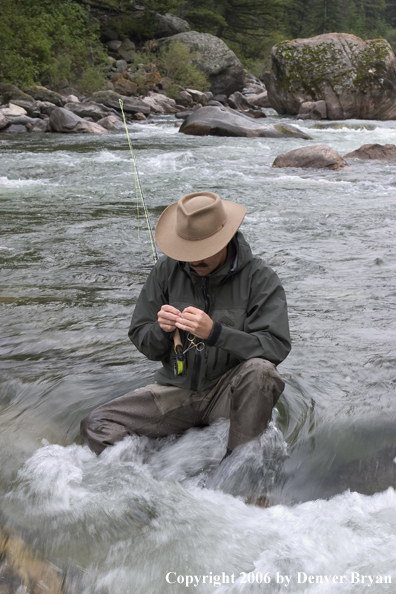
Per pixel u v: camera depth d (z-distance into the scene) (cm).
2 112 2078
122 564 212
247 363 271
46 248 649
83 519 234
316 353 389
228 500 254
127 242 680
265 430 277
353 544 221
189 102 3097
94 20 3600
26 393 337
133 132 2062
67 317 452
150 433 291
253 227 743
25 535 226
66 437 298
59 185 1059
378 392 339
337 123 2262
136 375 359
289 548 219
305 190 1007
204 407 294
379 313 462
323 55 2608
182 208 263
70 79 2906
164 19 3791
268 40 5056
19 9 2925
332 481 266
